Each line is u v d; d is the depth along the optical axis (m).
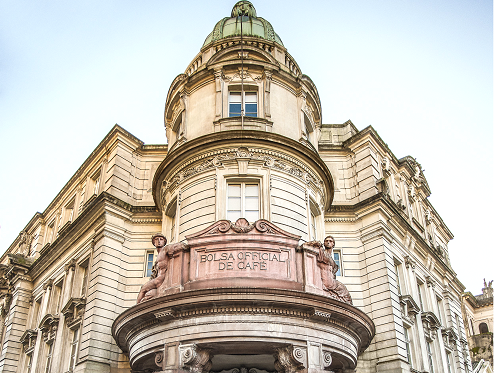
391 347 21.86
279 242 16.45
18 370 29.28
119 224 25.17
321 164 21.92
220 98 22.41
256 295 14.73
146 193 27.55
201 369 14.79
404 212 29.89
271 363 18.98
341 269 24.91
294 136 22.58
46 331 26.92
